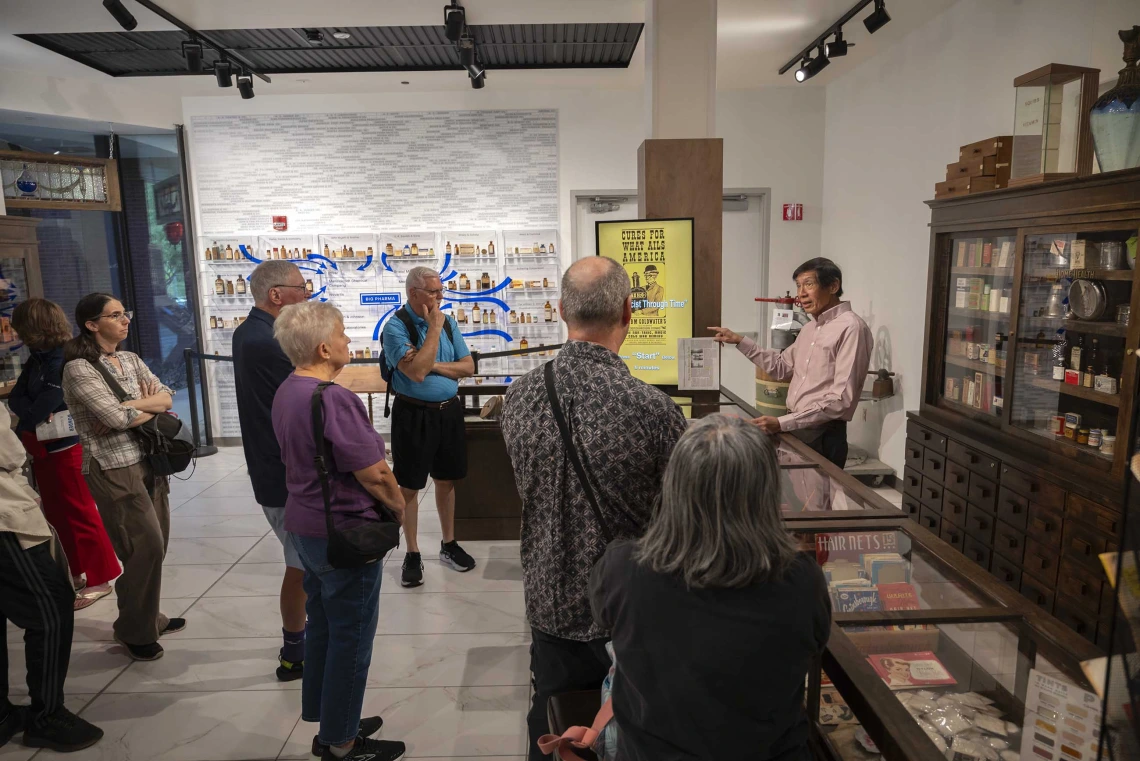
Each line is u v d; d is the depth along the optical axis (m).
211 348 6.73
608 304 1.53
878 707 1.14
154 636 2.96
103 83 5.87
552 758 1.59
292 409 2.03
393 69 5.62
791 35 4.88
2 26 4.29
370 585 2.14
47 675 2.37
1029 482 3.02
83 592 3.55
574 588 1.50
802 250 6.64
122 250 6.51
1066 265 2.91
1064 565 2.81
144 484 2.88
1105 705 0.81
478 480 4.14
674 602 1.04
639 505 1.47
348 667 2.15
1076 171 2.94
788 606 1.02
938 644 1.37
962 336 3.78
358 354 6.76
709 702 1.01
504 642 3.09
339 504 2.04
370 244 6.67
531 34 4.88
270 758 2.36
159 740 2.45
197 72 4.52
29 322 3.27
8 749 2.39
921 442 3.98
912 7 4.42
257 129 6.48
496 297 6.73
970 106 4.24
